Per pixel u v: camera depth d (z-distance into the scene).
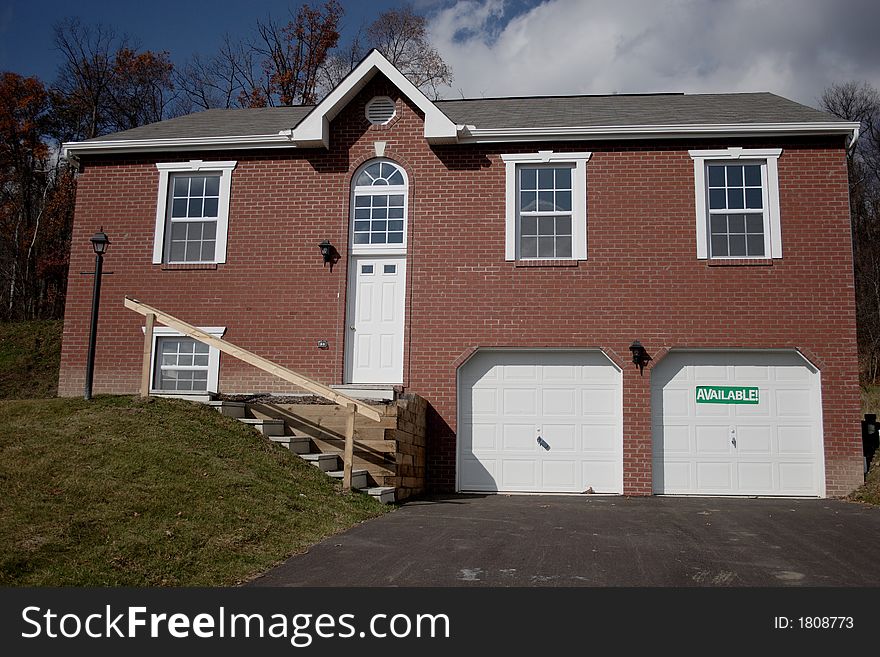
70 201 36.03
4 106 35.91
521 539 8.65
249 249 14.71
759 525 9.82
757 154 13.90
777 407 13.47
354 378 14.19
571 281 13.91
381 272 14.48
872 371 31.22
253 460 10.05
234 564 7.02
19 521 6.80
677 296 13.68
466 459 13.82
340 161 14.80
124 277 14.91
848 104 40.91
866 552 8.17
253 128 15.86
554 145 14.32
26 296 35.50
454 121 15.26
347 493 10.23
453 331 14.01
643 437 13.40
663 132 13.93
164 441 9.65
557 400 13.84
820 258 13.55
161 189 15.12
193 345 14.63
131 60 39.03
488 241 14.19
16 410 10.44
